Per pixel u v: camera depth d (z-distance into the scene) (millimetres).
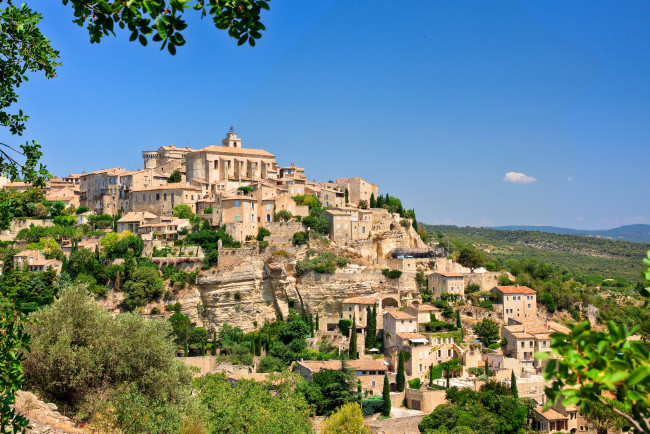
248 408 93750
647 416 18328
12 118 34906
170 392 76125
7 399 29375
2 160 34906
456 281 190875
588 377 18312
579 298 199875
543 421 132000
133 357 73750
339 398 130875
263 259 187875
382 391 144250
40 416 55875
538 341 164750
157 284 179000
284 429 92875
